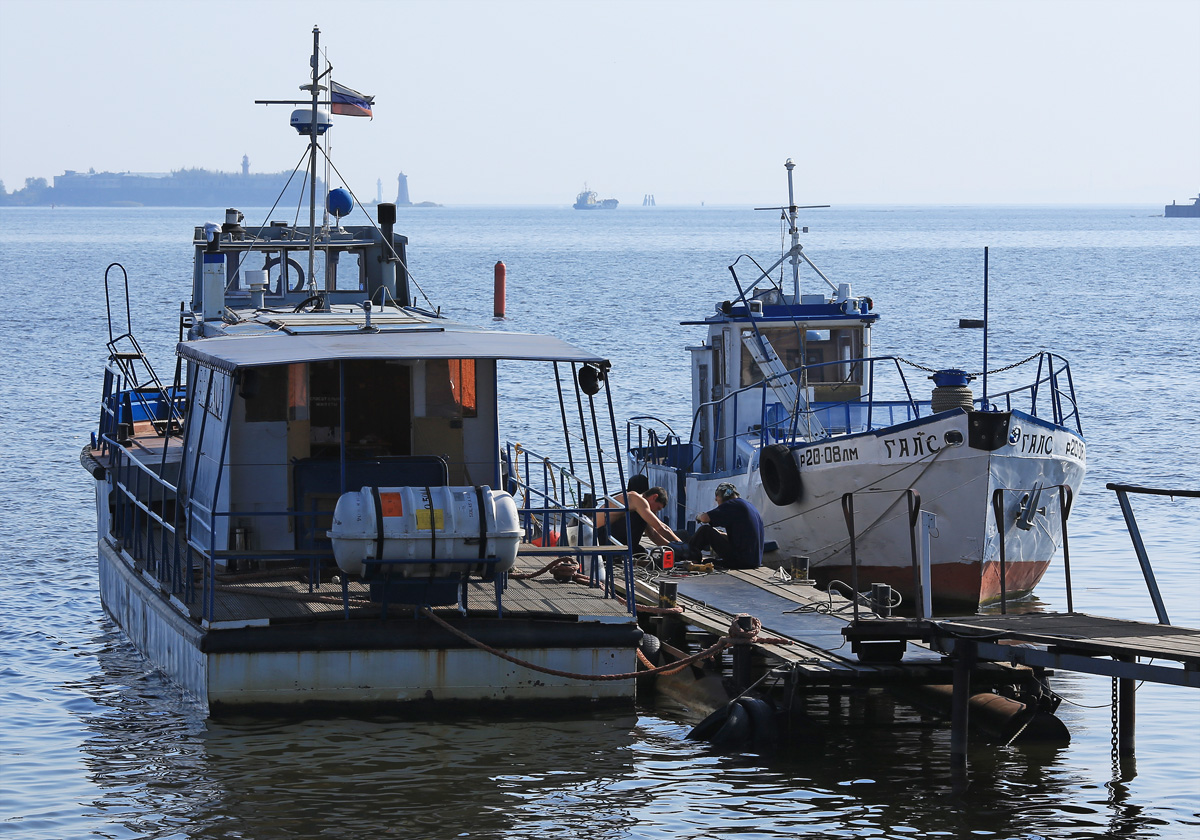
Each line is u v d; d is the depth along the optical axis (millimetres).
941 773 30516
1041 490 46000
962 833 27094
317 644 31766
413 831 26641
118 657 39250
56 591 47469
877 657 32594
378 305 49094
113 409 49719
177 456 44219
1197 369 119688
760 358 53406
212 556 31500
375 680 32125
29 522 58594
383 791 28609
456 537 30953
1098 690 38000
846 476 47062
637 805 28281
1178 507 63250
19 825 26938
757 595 41375
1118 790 29469
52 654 39594
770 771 30500
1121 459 75125
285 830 26625
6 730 32719
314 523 35219
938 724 34156
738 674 34375
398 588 31688
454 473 38031
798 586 42719
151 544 38656
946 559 45875
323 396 37125
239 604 33188
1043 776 30328
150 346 132750
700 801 28578
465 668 32500
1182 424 87625
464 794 28547
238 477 36656
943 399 45688
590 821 27344
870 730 33656
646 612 38344
